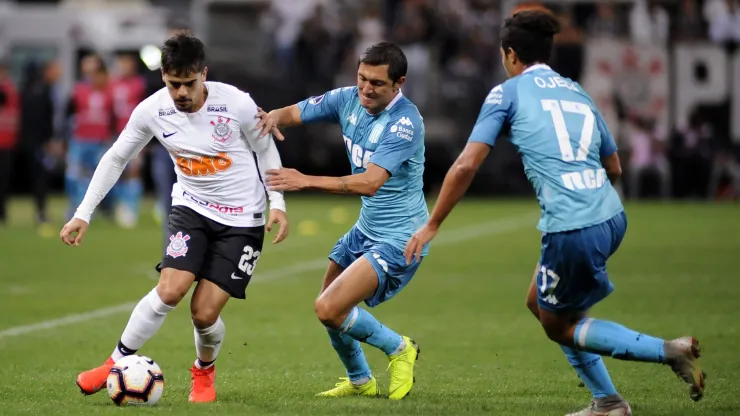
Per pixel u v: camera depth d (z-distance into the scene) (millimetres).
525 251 53844
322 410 21391
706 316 34781
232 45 86562
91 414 20688
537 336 31859
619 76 79062
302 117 24125
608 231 19797
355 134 23562
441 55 83062
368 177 22281
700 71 79250
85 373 22109
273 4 85750
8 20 83625
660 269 46562
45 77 69062
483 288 42000
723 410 21531
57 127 82375
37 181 68062
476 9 86062
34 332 32344
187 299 39594
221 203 22797
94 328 33062
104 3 93250
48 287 42031
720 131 80062
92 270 47125
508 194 85500
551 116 20047
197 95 22250
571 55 78312
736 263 48375
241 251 22703
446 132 80750
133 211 69250
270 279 44812
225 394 23688
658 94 79438
